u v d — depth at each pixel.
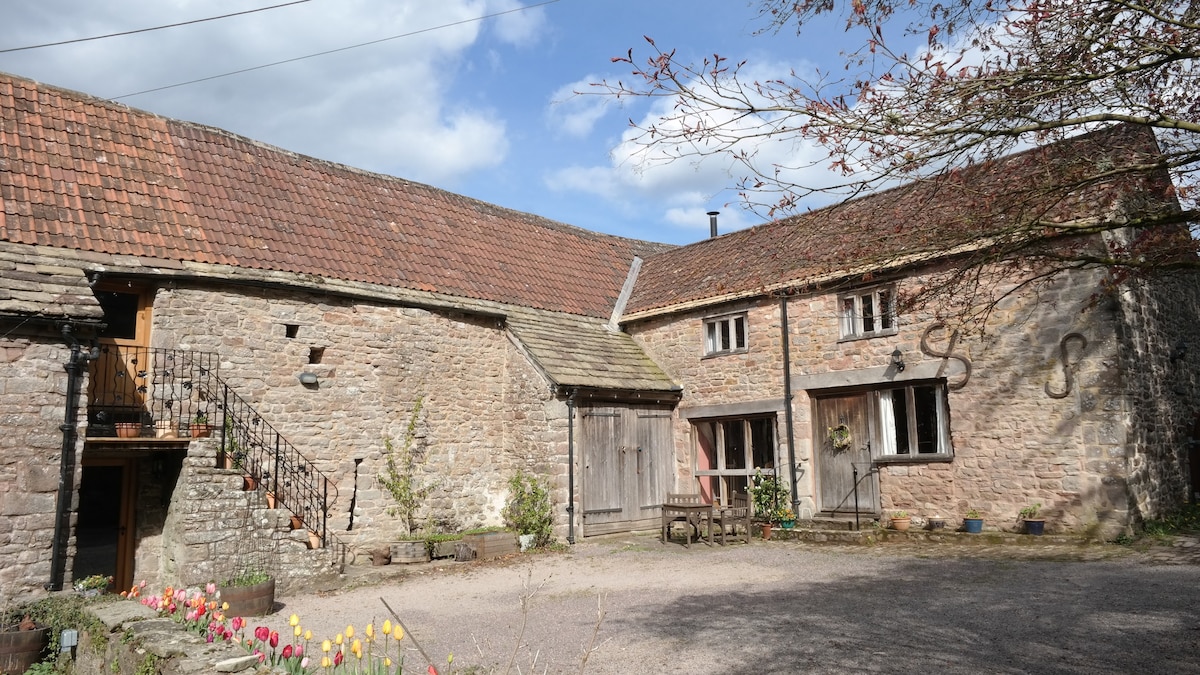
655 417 15.55
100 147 11.93
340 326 12.67
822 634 6.86
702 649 6.63
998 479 11.38
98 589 8.89
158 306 10.76
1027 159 5.43
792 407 13.95
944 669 5.75
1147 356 11.39
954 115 4.91
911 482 12.41
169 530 10.39
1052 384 10.96
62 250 10.09
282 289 11.99
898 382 12.66
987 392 11.59
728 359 15.09
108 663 5.79
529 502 13.67
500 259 16.42
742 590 9.06
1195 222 5.29
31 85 11.97
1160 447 11.38
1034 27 4.95
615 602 8.77
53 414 8.85
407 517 13.06
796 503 13.65
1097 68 4.94
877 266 6.38
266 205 13.21
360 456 12.60
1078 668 5.61
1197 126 4.70
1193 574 8.31
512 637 7.40
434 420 13.68
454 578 10.95
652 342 16.56
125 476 10.81
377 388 12.97
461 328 14.34
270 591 9.10
